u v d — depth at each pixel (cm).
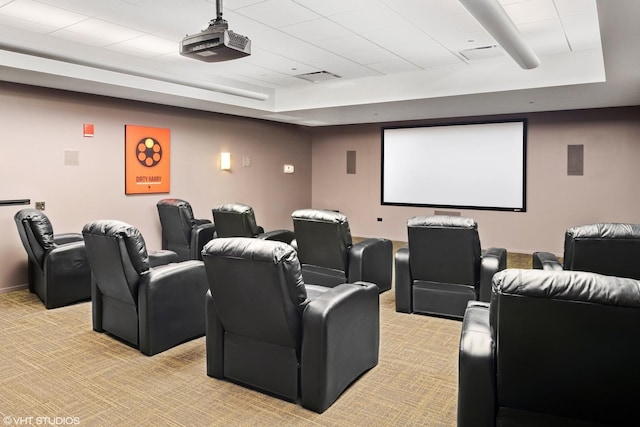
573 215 734
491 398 181
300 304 242
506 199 786
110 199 612
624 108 689
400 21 420
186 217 594
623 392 156
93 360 312
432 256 389
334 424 233
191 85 593
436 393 267
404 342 350
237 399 259
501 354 166
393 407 251
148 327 316
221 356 280
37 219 422
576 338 152
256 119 853
